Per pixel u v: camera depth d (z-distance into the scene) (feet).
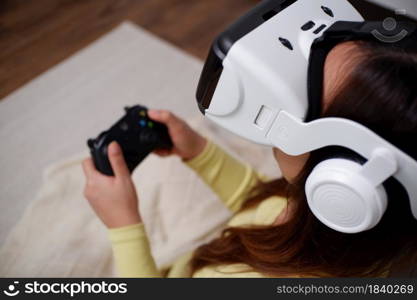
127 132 2.47
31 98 4.29
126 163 2.46
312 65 1.51
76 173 3.68
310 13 1.69
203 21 5.09
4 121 4.11
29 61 4.56
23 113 4.18
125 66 4.61
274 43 1.57
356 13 1.80
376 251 1.73
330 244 1.78
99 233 3.39
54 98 4.31
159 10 5.13
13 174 3.84
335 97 1.45
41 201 3.50
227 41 1.55
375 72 1.40
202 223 3.47
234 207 2.70
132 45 4.78
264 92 1.52
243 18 1.64
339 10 1.76
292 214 1.82
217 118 1.70
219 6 5.24
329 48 1.56
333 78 1.47
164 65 4.66
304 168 1.65
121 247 2.26
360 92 1.40
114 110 4.30
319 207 1.59
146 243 2.30
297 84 1.50
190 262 2.62
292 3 1.71
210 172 2.66
